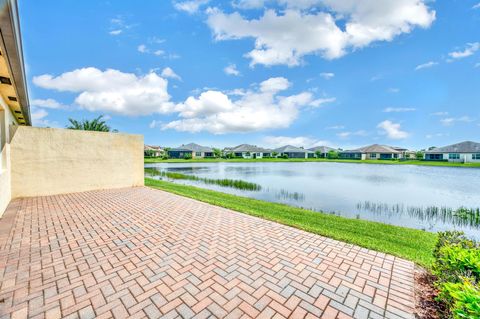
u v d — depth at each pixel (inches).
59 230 179.5
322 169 1210.0
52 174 328.2
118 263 126.6
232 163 1769.2
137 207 258.8
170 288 103.3
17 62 147.5
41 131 318.3
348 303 95.1
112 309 88.7
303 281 111.2
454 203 416.5
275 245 155.4
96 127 1020.5
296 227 194.9
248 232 180.9
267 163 1814.7
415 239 183.2
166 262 128.5
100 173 379.6
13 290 99.7
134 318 83.8
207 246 152.0
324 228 203.2
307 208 366.0
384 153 2143.2
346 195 479.2
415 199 448.8
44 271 117.0
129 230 181.8
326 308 91.7
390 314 88.5
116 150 399.2
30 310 87.0
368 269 124.4
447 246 104.8
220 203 287.4
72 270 118.4
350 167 1376.7
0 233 171.0
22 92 217.5
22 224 193.0
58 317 83.7
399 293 102.7
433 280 114.0
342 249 150.8
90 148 367.6
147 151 2192.4
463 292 60.8
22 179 302.8
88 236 167.6
